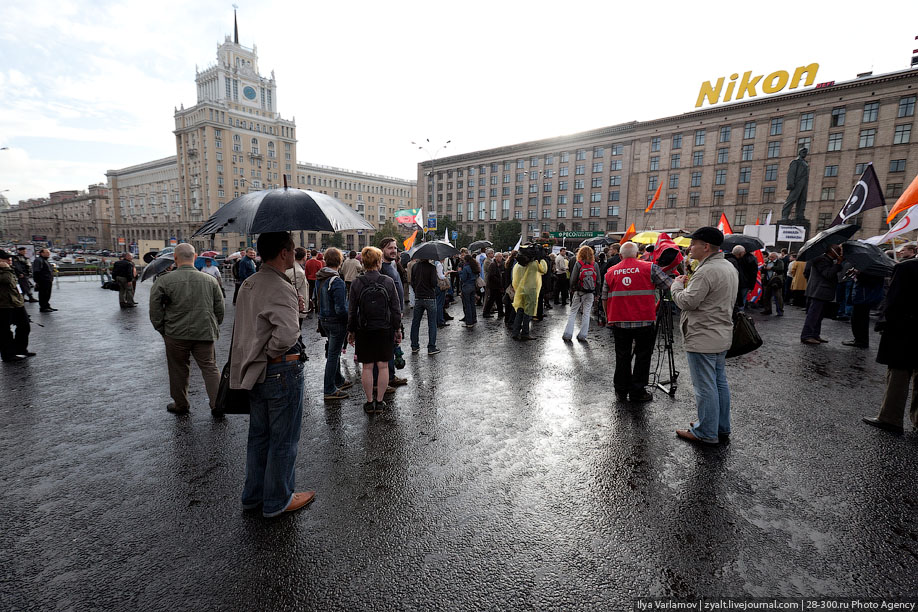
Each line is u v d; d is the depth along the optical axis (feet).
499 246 244.63
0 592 7.57
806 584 7.76
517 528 9.36
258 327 9.12
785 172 180.24
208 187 289.94
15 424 15.03
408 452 12.94
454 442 13.62
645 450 13.01
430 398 17.67
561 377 20.52
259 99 318.86
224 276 101.04
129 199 390.83
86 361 23.80
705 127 199.11
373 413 16.01
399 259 41.63
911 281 13.37
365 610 7.20
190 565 8.27
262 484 10.02
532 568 8.16
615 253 36.01
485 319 38.37
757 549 8.64
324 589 7.66
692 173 204.03
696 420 15.34
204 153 287.69
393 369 19.12
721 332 12.63
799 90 175.11
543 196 261.03
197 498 10.56
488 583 7.79
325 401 17.37
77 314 41.98
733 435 14.02
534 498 10.51
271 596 7.50
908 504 10.16
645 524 9.45
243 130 300.81
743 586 7.71
